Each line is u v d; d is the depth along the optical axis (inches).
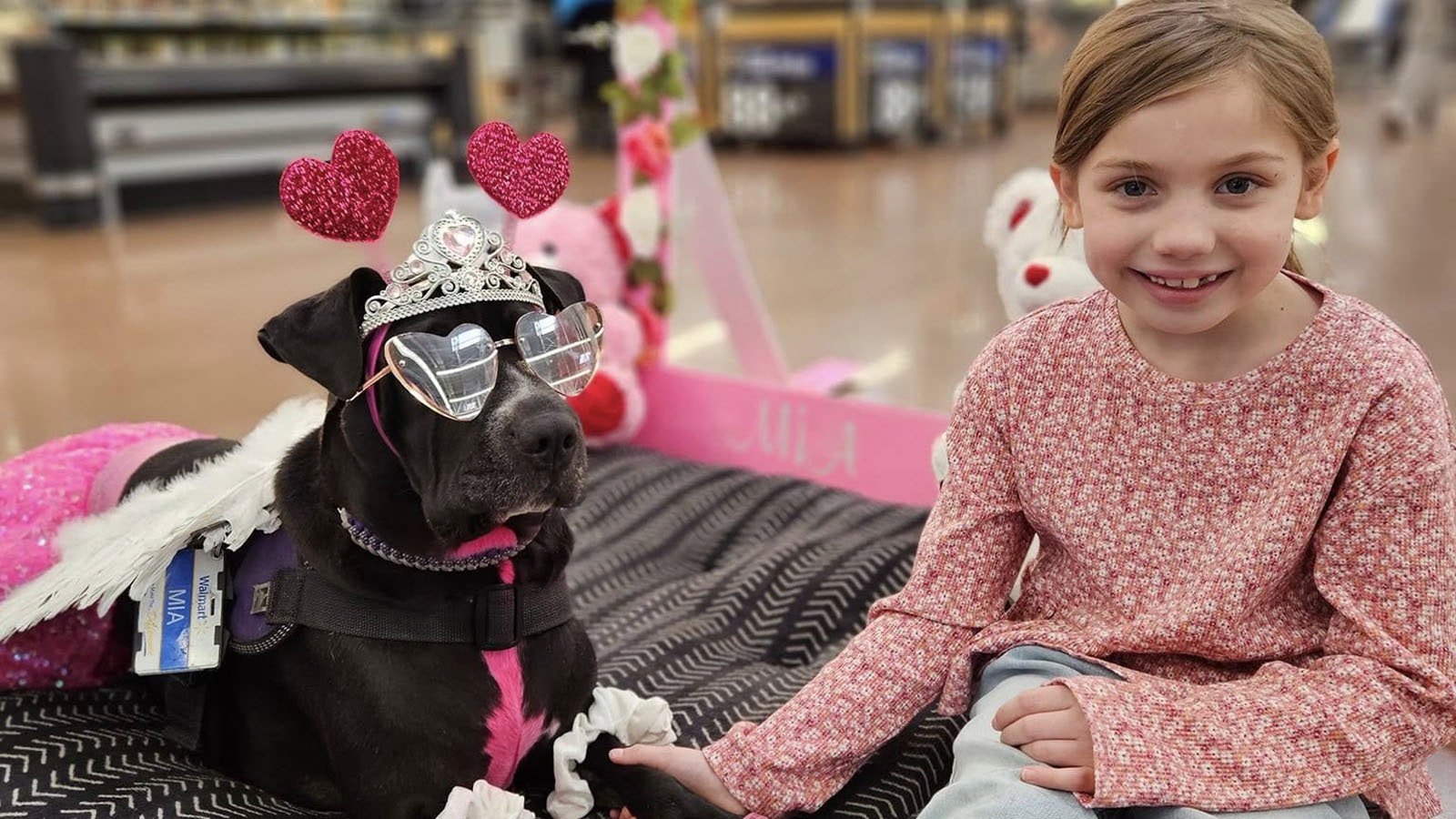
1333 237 235.8
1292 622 52.1
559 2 405.4
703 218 127.0
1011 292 85.4
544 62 521.7
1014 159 390.3
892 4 428.8
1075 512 54.1
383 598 55.0
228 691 61.4
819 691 56.7
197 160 311.6
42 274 229.9
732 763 56.2
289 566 58.1
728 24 430.0
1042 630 54.9
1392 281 198.2
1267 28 47.9
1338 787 47.6
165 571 59.3
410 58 353.1
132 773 60.0
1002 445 57.4
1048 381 55.7
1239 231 47.6
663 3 123.3
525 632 56.7
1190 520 52.2
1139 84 47.6
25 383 159.9
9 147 286.5
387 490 54.1
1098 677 50.3
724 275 127.9
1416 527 48.1
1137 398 53.0
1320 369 50.1
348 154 53.4
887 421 110.9
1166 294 49.3
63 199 279.6
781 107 426.9
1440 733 48.2
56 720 64.4
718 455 123.3
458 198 146.1
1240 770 47.4
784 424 117.4
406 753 54.9
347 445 54.6
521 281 55.7
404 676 54.7
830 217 289.6
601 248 124.6
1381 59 515.8
